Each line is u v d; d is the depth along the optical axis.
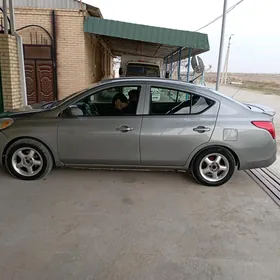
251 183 4.43
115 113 4.11
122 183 4.25
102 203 3.62
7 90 6.47
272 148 4.12
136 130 4.04
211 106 4.10
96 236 2.91
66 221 3.17
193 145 4.08
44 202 3.59
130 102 4.12
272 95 23.97
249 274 2.43
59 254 2.61
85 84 10.50
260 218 3.39
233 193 4.05
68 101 4.15
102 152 4.13
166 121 4.05
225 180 4.21
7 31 6.50
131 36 9.15
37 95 10.44
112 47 17.09
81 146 4.11
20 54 6.79
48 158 4.20
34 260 2.52
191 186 4.23
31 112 4.24
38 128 4.08
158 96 4.11
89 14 11.02
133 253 2.66
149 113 4.09
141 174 4.62
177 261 2.57
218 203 3.73
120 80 4.17
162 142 4.07
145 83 4.11
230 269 2.49
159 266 2.50
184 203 3.70
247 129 4.04
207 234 3.01
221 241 2.89
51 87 10.43
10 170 4.22
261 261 2.60
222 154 4.13
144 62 12.73
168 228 3.10
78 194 3.84
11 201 3.60
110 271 2.42
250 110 4.18
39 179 4.26
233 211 3.54
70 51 10.19
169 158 4.14
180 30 8.87
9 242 2.76
